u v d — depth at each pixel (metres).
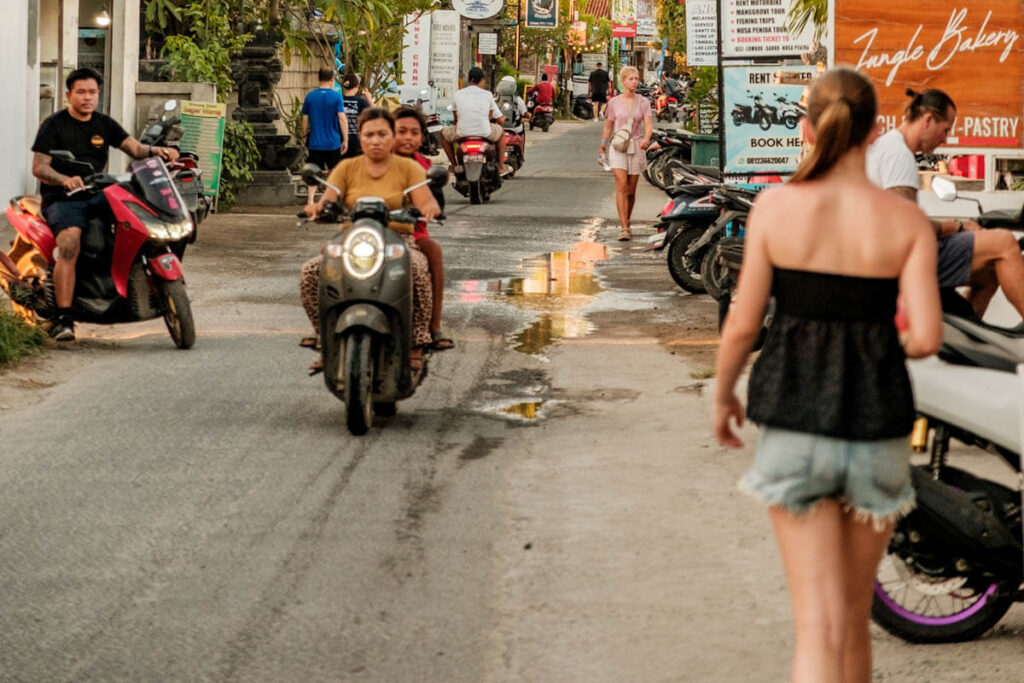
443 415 12.24
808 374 5.39
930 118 10.79
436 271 12.11
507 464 10.62
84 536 8.88
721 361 5.58
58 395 12.82
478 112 33.25
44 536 8.88
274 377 13.62
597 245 25.17
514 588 8.05
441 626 7.50
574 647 7.23
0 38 23.78
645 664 7.02
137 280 14.84
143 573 8.24
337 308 11.34
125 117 29.19
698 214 19.02
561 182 40.53
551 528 9.11
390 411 12.08
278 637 7.34
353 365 11.12
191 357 14.55
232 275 20.38
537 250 24.25
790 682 6.79
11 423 11.77
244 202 30.66
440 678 6.85
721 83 18.56
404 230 11.93
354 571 8.30
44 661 7.01
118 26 28.94
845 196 5.44
